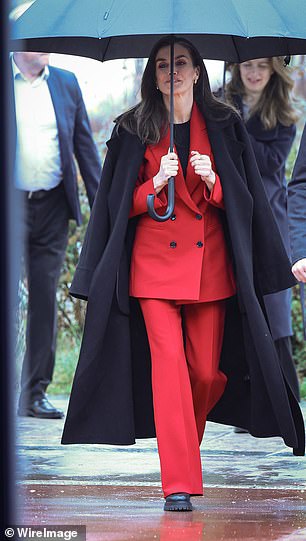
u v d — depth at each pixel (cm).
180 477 820
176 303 852
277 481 978
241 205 848
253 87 1275
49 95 1413
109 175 865
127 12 807
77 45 923
